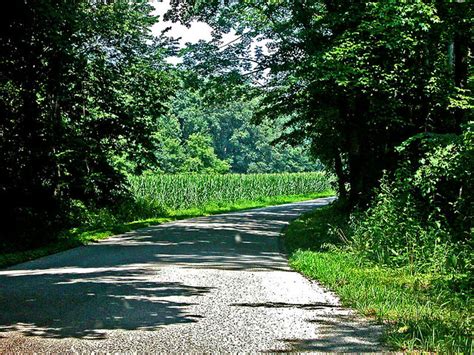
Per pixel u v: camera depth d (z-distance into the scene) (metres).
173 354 5.82
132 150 30.20
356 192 21.08
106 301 8.59
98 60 26.98
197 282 10.38
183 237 19.88
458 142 12.84
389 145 19.02
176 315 7.64
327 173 34.97
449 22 15.50
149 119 32.31
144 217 30.06
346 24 18.05
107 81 28.02
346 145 22.22
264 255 14.98
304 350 5.95
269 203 49.06
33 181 19.45
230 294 9.22
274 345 6.14
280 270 12.03
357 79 16.55
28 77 19.95
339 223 19.48
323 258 12.91
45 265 13.05
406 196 13.38
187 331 6.77
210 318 7.46
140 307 8.16
